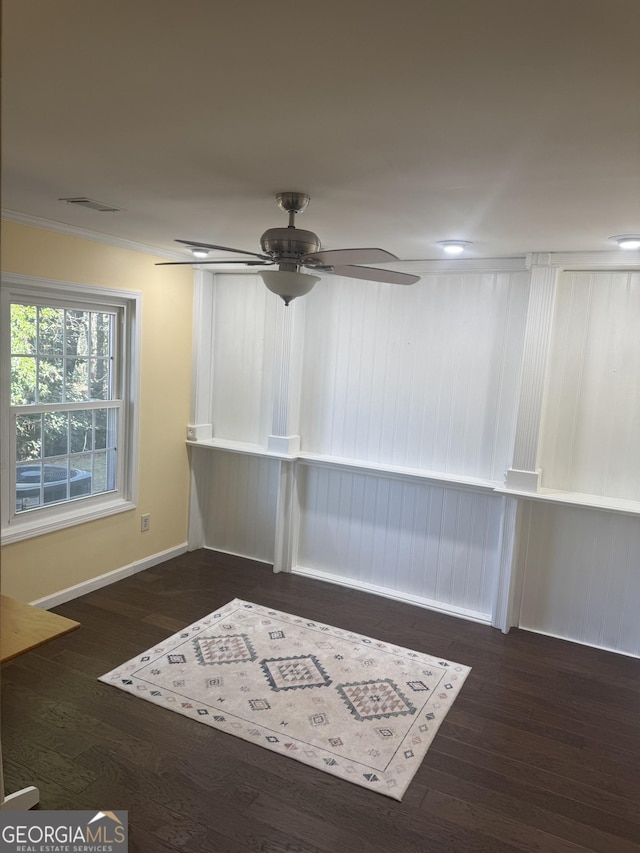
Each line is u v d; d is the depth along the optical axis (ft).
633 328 12.31
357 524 15.34
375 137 6.27
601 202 8.23
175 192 8.91
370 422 15.03
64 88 5.42
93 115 6.04
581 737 9.84
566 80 4.81
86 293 13.01
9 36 4.49
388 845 7.50
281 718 9.82
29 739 9.01
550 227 9.91
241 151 6.93
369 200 8.73
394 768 8.82
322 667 11.44
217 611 13.52
